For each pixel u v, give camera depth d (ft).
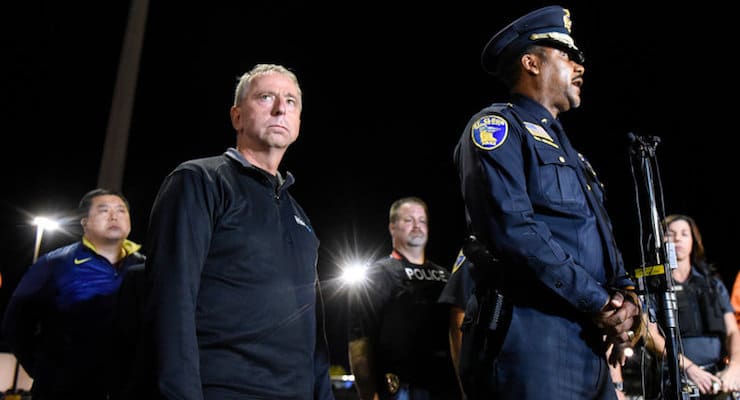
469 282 12.25
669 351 8.00
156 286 7.10
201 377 7.24
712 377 13.78
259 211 8.00
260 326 7.57
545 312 7.91
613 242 8.57
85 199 13.93
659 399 10.26
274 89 8.80
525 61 9.29
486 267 8.30
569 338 7.89
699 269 15.79
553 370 7.73
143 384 6.82
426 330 13.60
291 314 7.88
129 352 8.48
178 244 7.24
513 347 7.82
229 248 7.64
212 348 7.37
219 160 8.18
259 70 9.07
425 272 14.34
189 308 7.07
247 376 7.38
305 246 8.48
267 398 7.45
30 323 13.41
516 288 8.01
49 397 12.53
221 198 7.77
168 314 6.95
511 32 9.52
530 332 7.83
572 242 8.12
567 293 7.63
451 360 13.48
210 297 7.47
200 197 7.57
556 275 7.59
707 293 15.26
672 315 8.09
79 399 12.55
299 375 7.82
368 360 13.83
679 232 15.65
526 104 9.11
